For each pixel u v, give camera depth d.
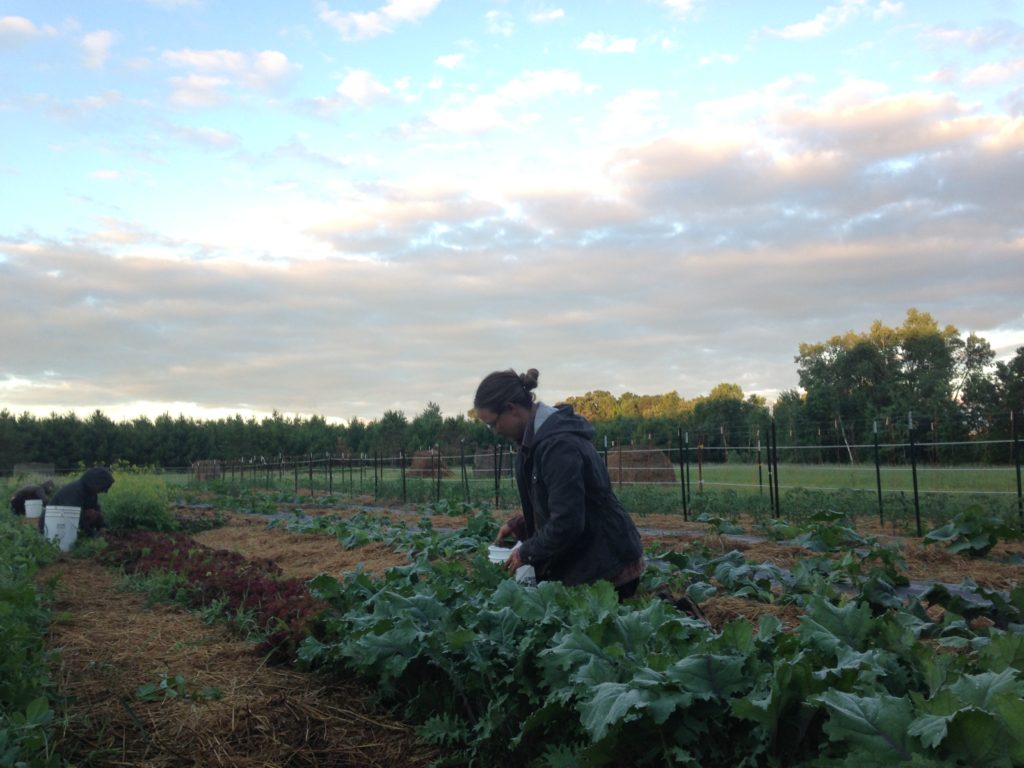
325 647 4.68
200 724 3.94
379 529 13.33
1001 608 5.21
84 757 3.57
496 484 18.69
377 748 3.82
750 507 15.70
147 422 51.47
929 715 2.40
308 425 52.88
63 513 11.09
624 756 3.03
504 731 3.62
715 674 2.99
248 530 15.88
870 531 12.78
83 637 5.59
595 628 3.49
